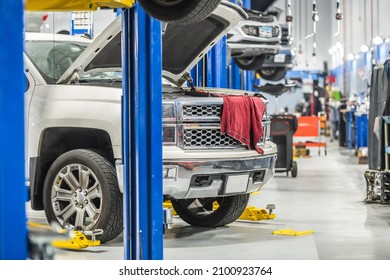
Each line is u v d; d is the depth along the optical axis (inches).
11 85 120.4
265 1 722.8
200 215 345.1
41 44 326.6
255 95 331.9
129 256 232.4
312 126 812.0
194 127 295.0
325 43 1211.2
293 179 579.2
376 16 885.2
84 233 286.8
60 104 296.8
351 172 639.8
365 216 381.1
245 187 309.7
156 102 229.1
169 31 304.5
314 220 367.6
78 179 295.1
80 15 459.5
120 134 285.3
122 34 230.1
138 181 227.8
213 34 316.8
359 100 894.4
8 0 120.0
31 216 371.2
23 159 122.6
